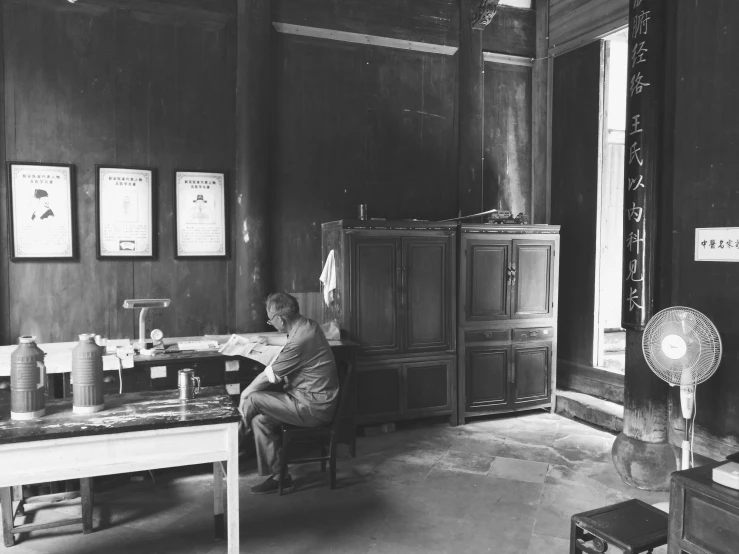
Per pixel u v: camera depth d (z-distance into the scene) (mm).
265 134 4863
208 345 4145
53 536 3061
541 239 5355
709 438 3828
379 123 5398
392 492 3645
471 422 5188
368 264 4766
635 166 3832
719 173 3764
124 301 4141
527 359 5355
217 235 4852
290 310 3660
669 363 3205
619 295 7293
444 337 5047
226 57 4828
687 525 2117
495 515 3326
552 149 5914
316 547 2955
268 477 3814
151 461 2381
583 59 5504
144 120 4609
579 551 2447
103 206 4496
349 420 4301
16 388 2396
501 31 5887
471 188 5742
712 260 3787
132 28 4551
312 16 5105
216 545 2967
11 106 4242
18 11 4234
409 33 5469
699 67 3898
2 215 4238
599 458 4266
